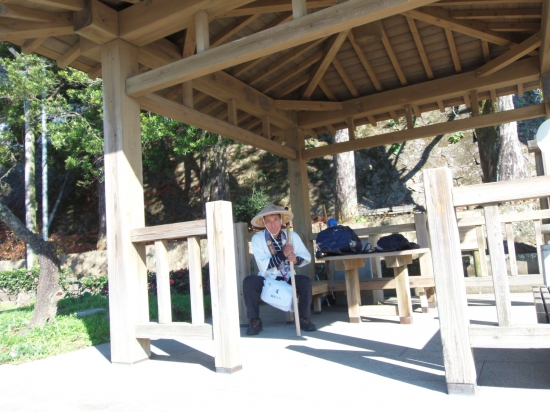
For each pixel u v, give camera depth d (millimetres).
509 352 2949
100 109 11453
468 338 2180
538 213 5012
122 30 3766
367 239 5730
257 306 4285
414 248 4426
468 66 5898
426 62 5672
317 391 2389
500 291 2178
